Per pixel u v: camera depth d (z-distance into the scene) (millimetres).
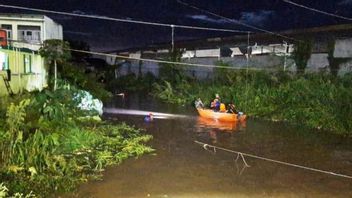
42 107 11188
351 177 8539
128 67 36656
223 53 25297
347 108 14195
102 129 12547
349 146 11648
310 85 17016
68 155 9219
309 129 14289
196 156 10078
